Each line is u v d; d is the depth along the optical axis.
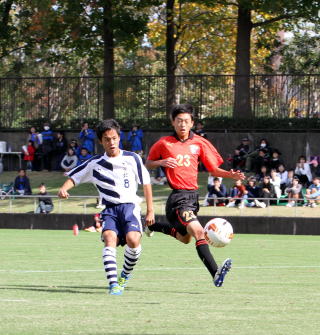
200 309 20.03
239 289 26.12
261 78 97.88
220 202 77.94
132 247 23.55
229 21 116.31
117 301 21.73
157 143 26.30
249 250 49.28
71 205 82.31
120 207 23.56
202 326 16.92
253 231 72.56
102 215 23.77
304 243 57.28
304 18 102.00
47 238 61.00
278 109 97.25
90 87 103.69
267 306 20.97
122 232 23.77
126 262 24.38
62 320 17.66
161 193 85.12
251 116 97.88
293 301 22.33
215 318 18.25
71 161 97.00
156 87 101.56
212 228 23.89
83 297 22.78
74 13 98.56
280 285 27.66
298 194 78.25
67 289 25.48
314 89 96.00
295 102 96.69
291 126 96.44
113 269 22.86
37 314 18.66
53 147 101.25
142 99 101.81
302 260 41.03
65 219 75.44
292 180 79.25
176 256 43.59
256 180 83.19
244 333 15.97
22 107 105.88
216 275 22.61
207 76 100.00
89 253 44.84
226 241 23.88
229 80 99.44
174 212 25.61
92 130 97.81
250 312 19.53
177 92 101.06
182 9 110.19
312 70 114.44
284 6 91.31
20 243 54.47
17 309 19.66
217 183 78.00
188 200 25.70
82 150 95.75
